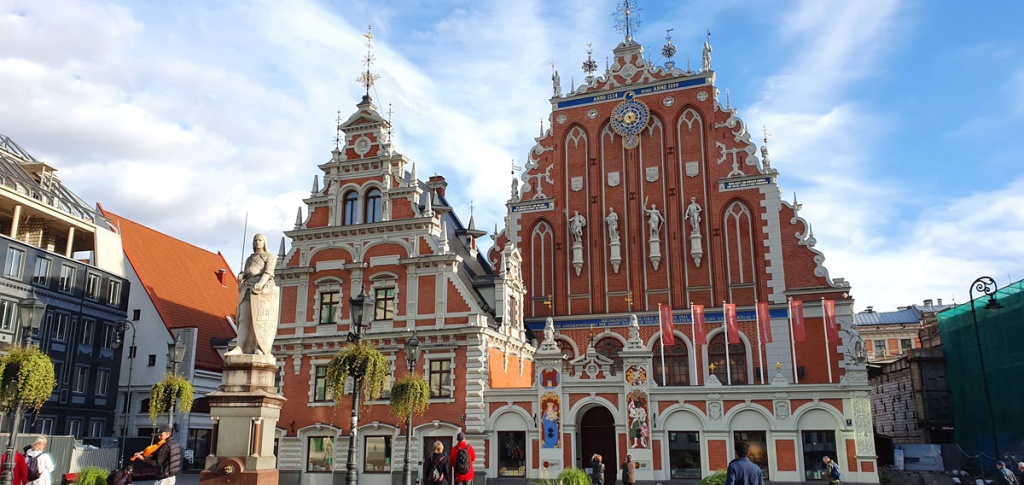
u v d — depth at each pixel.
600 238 50.78
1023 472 27.27
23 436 38.53
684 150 50.50
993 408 47.56
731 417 38.28
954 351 53.62
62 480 39.31
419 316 42.66
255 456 20.86
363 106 48.00
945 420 56.94
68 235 58.53
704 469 37.97
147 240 65.94
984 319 48.88
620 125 52.03
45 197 55.56
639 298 48.94
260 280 22.36
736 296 47.25
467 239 53.94
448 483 19.61
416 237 43.97
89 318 56.19
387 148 46.19
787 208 47.59
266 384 22.06
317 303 44.72
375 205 46.00
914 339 100.56
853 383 37.12
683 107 51.12
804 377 44.75
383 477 40.66
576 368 40.53
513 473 39.78
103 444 54.66
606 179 51.62
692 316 45.22
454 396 40.94
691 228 48.97
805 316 45.69
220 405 21.44
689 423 38.78
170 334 58.34
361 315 27.42
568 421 39.72
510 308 46.84
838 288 45.38
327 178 47.03
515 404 40.47
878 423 70.88
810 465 37.03
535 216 52.38
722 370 46.19
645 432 38.81
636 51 53.03
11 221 56.69
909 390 60.84
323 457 42.12
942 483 43.91
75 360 54.41
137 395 57.91
